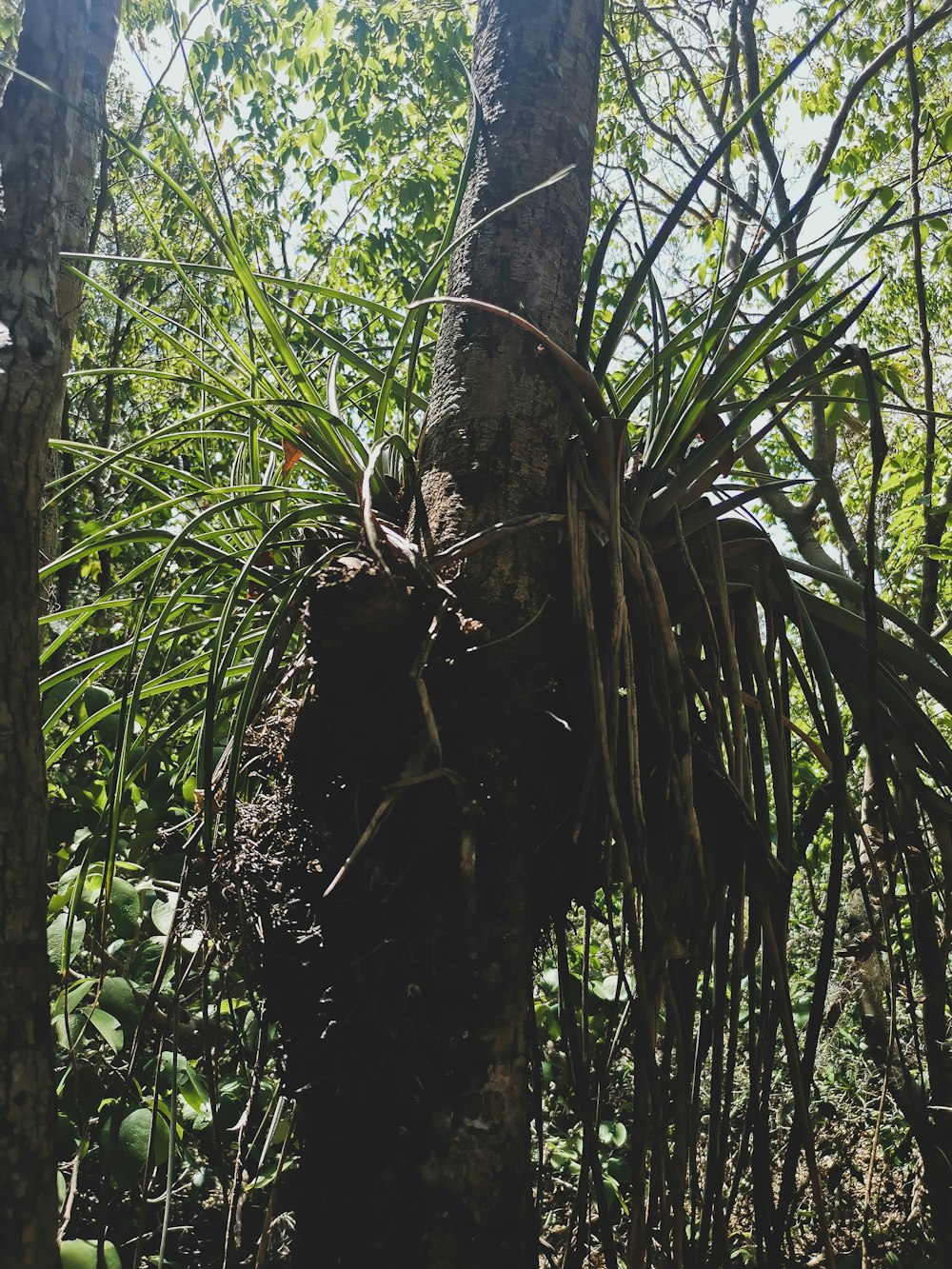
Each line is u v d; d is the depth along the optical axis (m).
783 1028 1.22
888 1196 2.35
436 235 5.18
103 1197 1.29
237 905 1.24
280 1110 1.62
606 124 4.97
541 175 1.33
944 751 1.44
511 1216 1.03
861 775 2.79
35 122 0.84
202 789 1.34
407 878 1.06
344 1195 1.03
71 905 1.40
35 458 0.81
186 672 1.65
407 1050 1.03
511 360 1.25
